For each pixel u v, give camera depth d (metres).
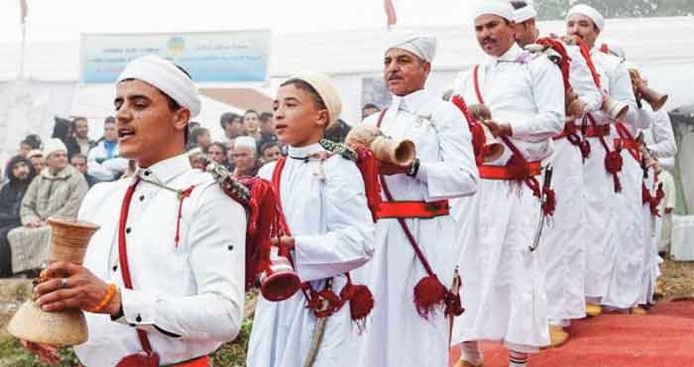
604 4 23.06
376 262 4.80
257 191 2.80
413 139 4.91
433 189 4.71
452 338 5.75
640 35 12.34
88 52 13.66
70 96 13.77
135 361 2.66
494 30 5.94
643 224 8.10
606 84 7.54
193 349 2.71
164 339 2.68
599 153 7.54
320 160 4.09
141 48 13.47
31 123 13.80
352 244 3.94
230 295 2.60
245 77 13.12
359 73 12.75
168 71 2.73
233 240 2.67
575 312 6.74
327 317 3.98
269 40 13.06
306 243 3.87
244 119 12.86
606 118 7.51
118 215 2.78
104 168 13.05
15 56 13.89
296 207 4.04
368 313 4.11
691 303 8.86
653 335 6.77
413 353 4.77
